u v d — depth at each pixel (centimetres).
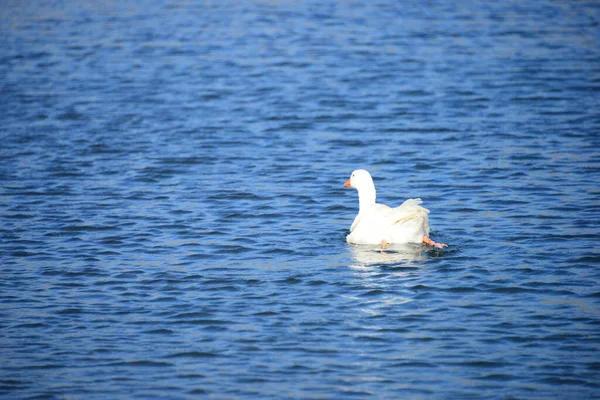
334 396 1127
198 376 1185
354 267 1541
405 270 1520
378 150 2417
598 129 2550
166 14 4741
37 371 1204
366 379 1166
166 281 1505
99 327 1334
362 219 1673
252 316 1358
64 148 2461
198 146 2478
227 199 2005
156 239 1731
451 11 4647
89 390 1154
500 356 1219
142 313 1380
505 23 4275
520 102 2892
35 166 2291
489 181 2102
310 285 1469
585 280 1465
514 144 2427
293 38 4066
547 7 4688
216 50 3847
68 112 2872
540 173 2150
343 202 1977
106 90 3177
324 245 1672
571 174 2130
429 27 4234
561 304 1376
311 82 3253
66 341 1290
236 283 1488
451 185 2084
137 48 3906
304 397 1126
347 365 1205
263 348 1256
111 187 2108
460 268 1526
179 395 1138
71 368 1212
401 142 2489
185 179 2173
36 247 1691
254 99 3025
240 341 1278
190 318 1358
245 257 1617
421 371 1184
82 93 3131
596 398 1112
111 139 2555
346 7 4853
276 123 2723
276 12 4747
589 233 1703
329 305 1388
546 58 3522
